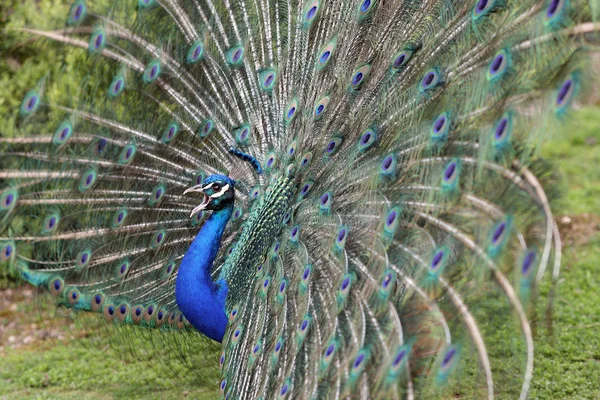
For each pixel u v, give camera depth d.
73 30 8.55
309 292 5.95
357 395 5.04
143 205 8.38
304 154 7.15
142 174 8.41
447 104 5.67
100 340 8.55
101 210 8.38
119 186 8.40
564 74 4.56
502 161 4.87
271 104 7.98
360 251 5.84
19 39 11.34
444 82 5.81
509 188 4.82
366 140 6.43
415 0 6.48
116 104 8.46
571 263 11.07
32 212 8.38
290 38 7.93
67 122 8.37
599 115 16.52
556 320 9.65
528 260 4.48
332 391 5.18
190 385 8.96
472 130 5.28
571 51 4.65
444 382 4.68
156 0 8.44
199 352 8.13
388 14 6.73
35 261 8.37
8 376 9.57
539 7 5.00
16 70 11.79
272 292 6.52
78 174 8.34
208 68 8.37
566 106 4.50
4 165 8.37
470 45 5.71
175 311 8.14
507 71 5.12
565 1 4.69
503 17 5.34
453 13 6.00
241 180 8.06
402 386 4.86
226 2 8.37
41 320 8.81
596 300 10.13
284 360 5.84
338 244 5.99
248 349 6.43
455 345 4.73
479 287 4.78
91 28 8.52
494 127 4.95
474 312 4.82
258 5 8.23
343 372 5.18
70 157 8.37
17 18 11.52
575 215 12.48
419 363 4.96
